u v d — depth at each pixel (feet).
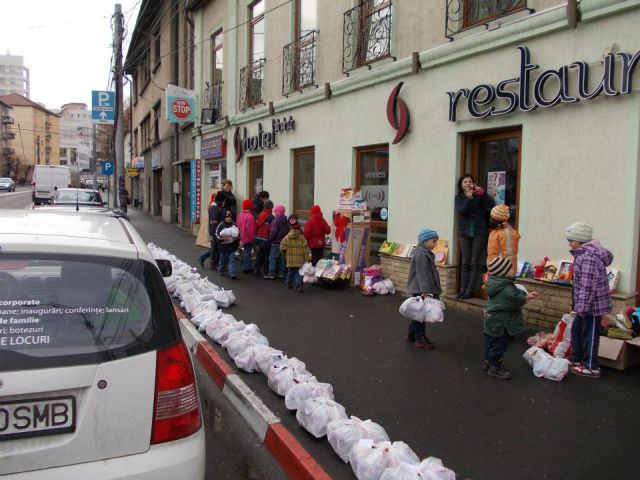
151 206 99.25
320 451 12.17
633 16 17.93
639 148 17.80
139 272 8.84
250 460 12.47
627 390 15.49
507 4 22.59
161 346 8.32
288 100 38.34
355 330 21.97
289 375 15.12
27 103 307.99
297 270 30.42
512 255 19.67
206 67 57.06
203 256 38.24
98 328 8.00
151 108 93.50
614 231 18.56
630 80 17.78
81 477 7.28
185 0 63.62
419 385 16.05
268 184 42.47
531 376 16.65
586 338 16.58
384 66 28.66
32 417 7.27
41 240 8.55
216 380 17.52
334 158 33.71
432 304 18.70
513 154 23.16
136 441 7.75
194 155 62.13
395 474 9.82
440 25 25.50
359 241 30.40
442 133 25.46
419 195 26.94
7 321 7.70
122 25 63.87
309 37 36.68
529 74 21.06
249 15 45.83
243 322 22.57
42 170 107.34
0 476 7.02
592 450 12.15
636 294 18.10
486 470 11.34
